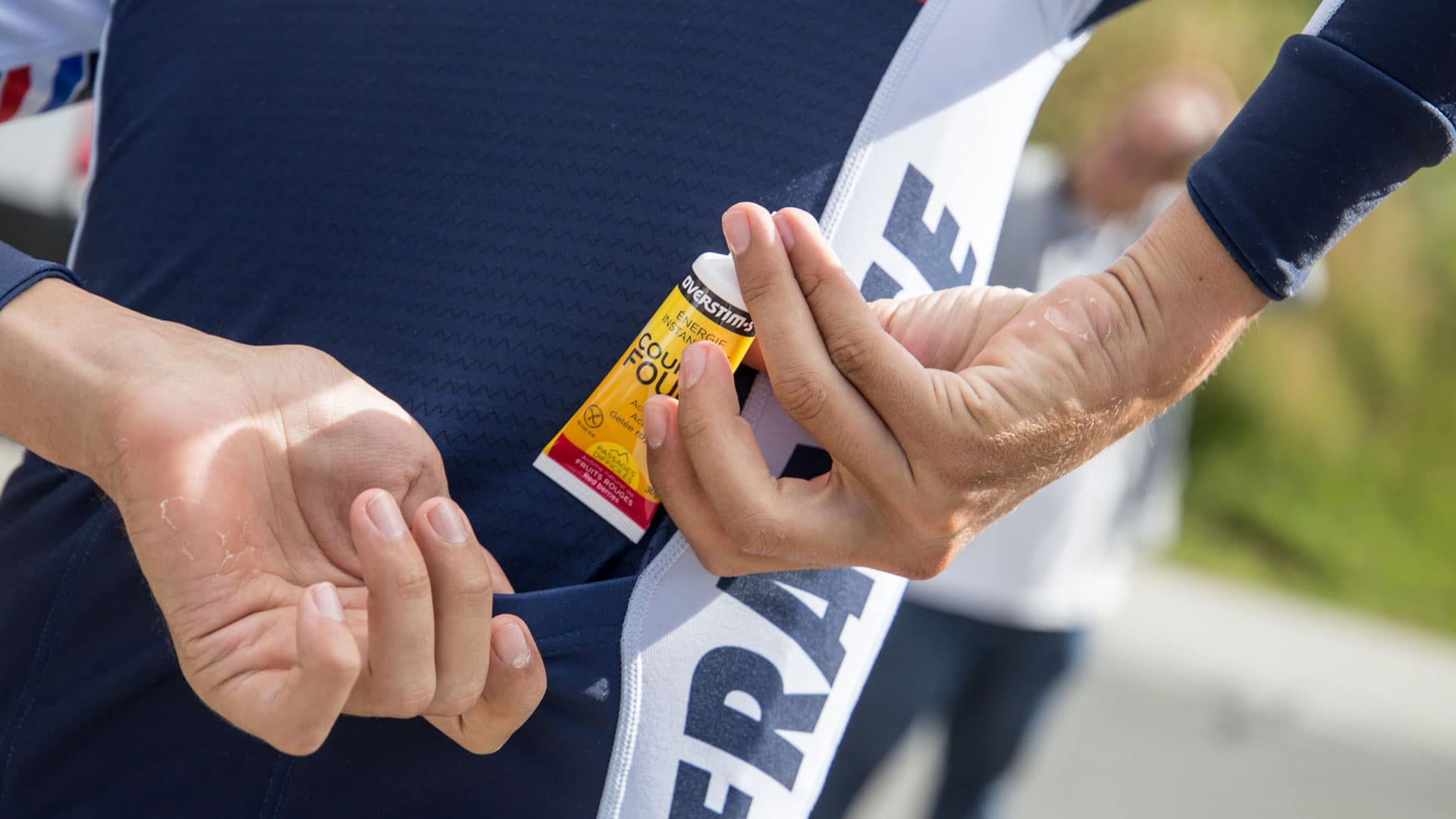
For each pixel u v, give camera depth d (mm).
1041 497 1895
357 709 820
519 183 913
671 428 865
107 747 909
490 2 942
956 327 885
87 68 1040
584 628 878
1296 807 3318
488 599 812
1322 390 7094
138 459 804
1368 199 833
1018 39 913
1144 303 851
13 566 943
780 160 893
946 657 1924
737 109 899
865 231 895
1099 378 850
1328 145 826
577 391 891
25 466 964
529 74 924
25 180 2820
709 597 895
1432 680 4898
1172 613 4859
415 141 930
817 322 845
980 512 870
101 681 907
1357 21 824
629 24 918
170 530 801
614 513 889
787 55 901
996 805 2070
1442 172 7473
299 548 837
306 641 775
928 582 1893
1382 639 5551
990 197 928
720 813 903
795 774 919
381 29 952
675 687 891
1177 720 3742
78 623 915
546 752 885
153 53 990
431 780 888
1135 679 3984
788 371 845
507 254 906
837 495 869
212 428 812
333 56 955
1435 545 6852
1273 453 7059
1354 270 7180
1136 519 2051
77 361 825
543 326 896
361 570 845
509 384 896
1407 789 3656
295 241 935
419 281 914
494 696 843
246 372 834
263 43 967
